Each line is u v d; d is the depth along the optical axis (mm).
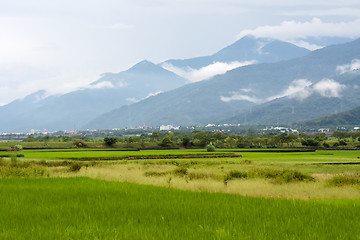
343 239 13367
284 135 193625
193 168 57875
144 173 44656
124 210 18281
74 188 25453
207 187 29812
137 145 174500
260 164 67438
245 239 13289
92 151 129750
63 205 19516
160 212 17906
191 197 22031
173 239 13281
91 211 18062
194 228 14945
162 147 173625
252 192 27484
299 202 20625
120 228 14805
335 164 67188
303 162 72062
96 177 36000
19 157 89250
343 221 16062
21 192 23672
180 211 18125
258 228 14922
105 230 14555
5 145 154875
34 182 28984
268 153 119500
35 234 13953
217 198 21703
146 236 13500
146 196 22297
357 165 64250
